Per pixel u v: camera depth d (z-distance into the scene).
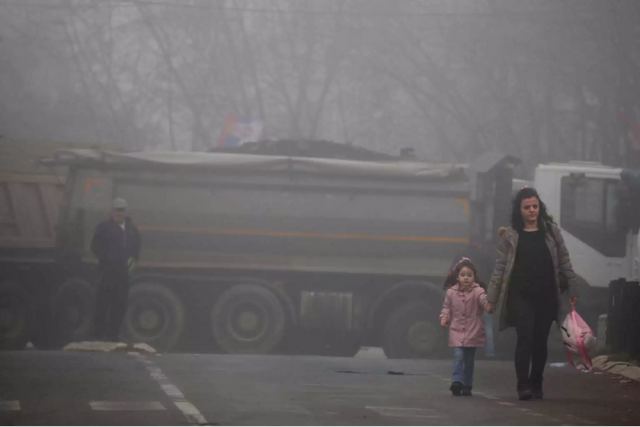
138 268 72.19
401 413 31.75
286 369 45.00
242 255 72.88
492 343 67.62
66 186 72.88
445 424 29.53
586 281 72.75
